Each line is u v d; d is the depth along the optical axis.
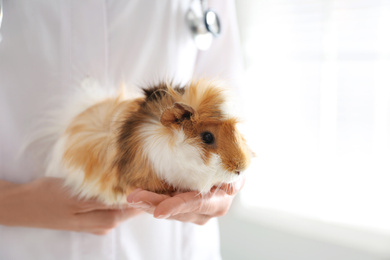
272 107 2.63
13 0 1.07
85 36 1.15
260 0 2.58
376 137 2.24
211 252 1.60
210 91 0.96
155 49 1.34
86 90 1.08
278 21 2.53
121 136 0.94
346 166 2.36
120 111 1.00
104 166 0.96
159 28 1.33
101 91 1.11
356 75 2.27
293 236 2.57
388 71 2.16
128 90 1.14
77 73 1.14
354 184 2.33
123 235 1.27
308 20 2.40
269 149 2.66
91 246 1.19
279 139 2.62
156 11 1.30
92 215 1.06
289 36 2.51
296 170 2.57
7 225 1.06
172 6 1.34
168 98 0.96
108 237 1.22
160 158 0.89
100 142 0.98
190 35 1.42
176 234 1.44
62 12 1.12
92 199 1.04
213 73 1.54
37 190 1.04
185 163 0.89
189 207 0.83
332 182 2.41
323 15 2.33
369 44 2.20
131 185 0.92
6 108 1.11
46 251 1.15
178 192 0.94
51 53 1.12
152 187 0.91
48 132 1.11
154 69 1.33
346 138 2.34
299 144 2.55
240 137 0.96
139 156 0.90
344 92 2.32
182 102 0.92
